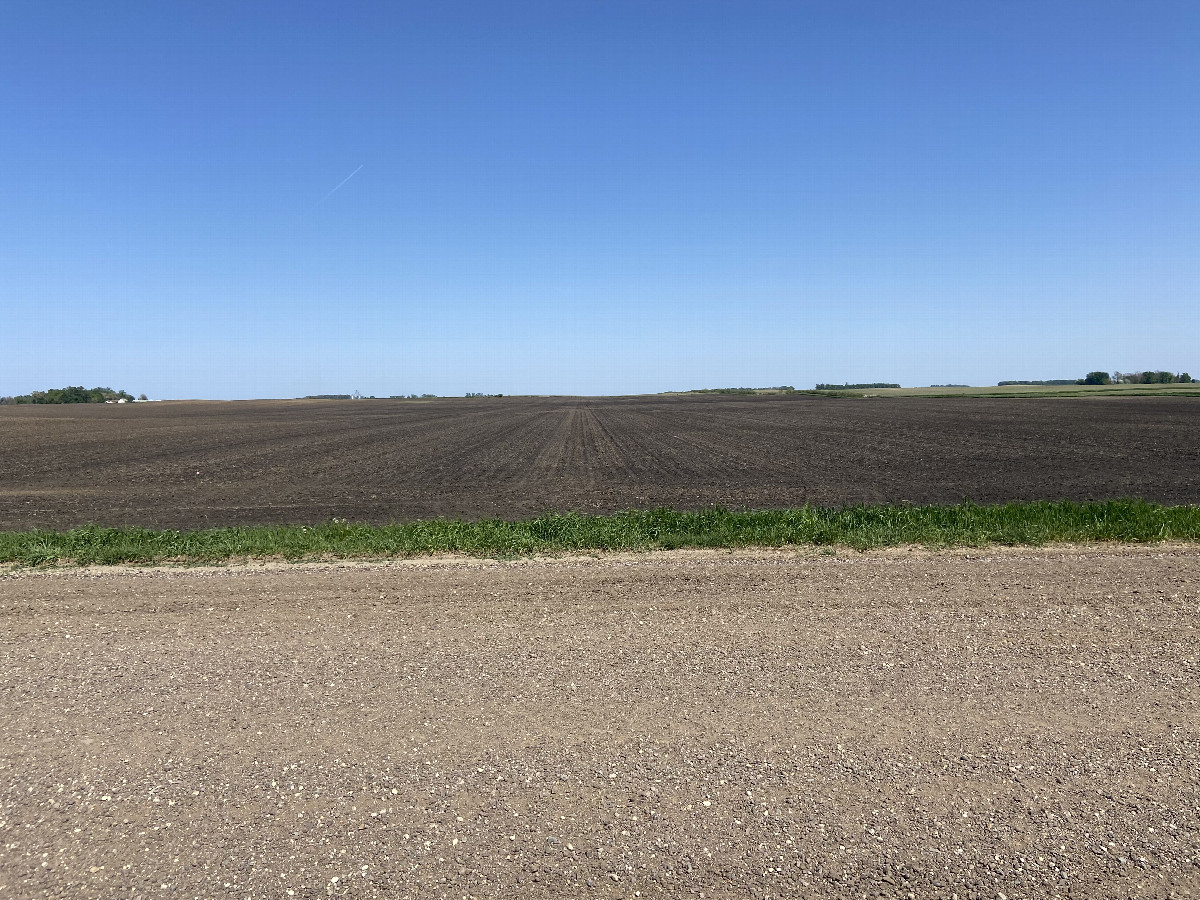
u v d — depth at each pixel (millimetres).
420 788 3838
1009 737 4277
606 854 3371
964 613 6445
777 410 80250
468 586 7574
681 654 5566
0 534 11828
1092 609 6527
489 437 45531
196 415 90312
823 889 3178
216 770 4027
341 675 5246
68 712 4727
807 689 4926
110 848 3434
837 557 8953
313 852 3387
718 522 11469
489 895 3145
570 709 4680
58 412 101688
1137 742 4223
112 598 7375
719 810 3648
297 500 18484
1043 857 3338
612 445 37281
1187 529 10289
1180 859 3318
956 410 68812
